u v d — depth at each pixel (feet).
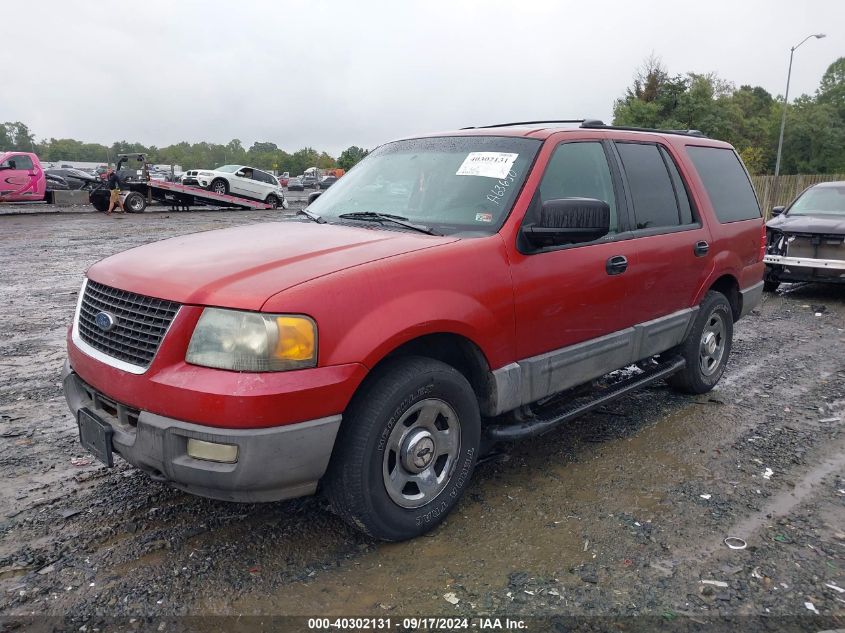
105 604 9.07
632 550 10.53
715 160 18.07
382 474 10.01
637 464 13.66
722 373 18.40
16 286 32.55
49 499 11.85
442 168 13.24
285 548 10.46
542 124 14.82
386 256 10.23
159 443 9.09
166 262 10.44
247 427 8.74
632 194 14.46
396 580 9.71
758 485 12.80
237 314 8.93
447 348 11.71
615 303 13.66
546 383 12.39
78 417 10.66
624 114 147.74
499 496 12.25
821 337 24.77
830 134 260.01
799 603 9.29
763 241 19.49
